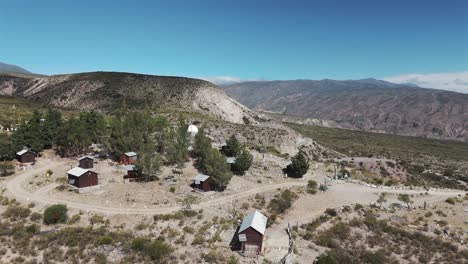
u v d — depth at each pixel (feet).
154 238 173.47
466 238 210.38
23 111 540.11
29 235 167.02
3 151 286.66
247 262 160.04
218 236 180.55
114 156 318.65
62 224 181.16
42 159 302.25
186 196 229.04
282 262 160.56
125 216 193.16
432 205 261.65
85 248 159.22
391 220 226.79
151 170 252.42
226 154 333.21
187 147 314.76
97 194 224.12
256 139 479.41
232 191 248.52
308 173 324.19
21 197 214.69
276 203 230.68
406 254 187.21
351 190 282.97
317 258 166.30
